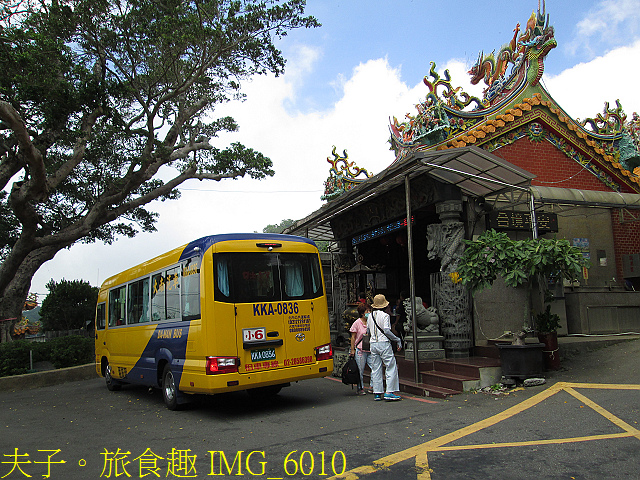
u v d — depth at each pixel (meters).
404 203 12.23
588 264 8.27
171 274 9.05
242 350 7.66
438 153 8.53
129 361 10.90
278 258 8.41
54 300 25.56
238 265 7.96
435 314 10.41
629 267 12.62
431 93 12.07
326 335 8.64
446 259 10.52
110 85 14.16
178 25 13.93
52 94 13.41
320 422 7.02
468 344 10.15
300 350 8.24
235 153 18.88
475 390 8.42
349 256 16.03
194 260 8.13
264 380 7.75
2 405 11.01
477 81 14.29
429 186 10.92
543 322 8.92
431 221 13.53
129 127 15.70
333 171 17.17
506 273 8.48
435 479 4.30
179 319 8.49
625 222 12.87
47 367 15.86
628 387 7.12
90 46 15.01
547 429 5.66
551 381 8.20
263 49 15.79
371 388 9.84
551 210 11.78
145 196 19.33
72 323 25.55
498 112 12.31
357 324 9.41
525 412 6.54
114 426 7.71
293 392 10.12
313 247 8.91
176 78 15.95
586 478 4.13
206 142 20.45
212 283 7.67
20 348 15.10
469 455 4.92
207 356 7.43
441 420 6.59
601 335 11.01
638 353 9.02
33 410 9.95
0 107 11.62
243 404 9.03
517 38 12.78
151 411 8.97
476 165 9.48
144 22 13.73
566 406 6.58
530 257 8.32
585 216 12.70
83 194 20.92
